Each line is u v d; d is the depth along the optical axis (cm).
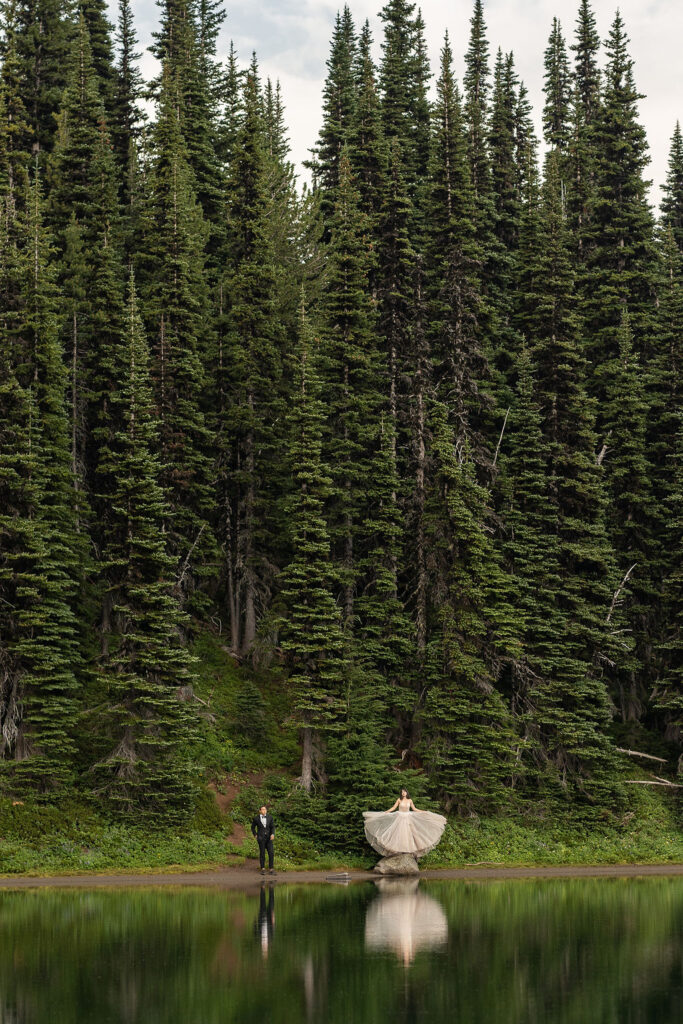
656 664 4412
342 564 4112
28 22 6356
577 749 3769
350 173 5206
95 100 5047
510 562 4150
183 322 4100
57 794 3128
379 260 4691
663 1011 1281
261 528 4359
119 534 3484
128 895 2478
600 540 4197
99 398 4109
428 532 3906
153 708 3312
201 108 5828
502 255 5344
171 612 3338
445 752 3619
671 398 4700
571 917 2119
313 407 3753
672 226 6762
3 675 3188
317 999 1338
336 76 7019
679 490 4297
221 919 2048
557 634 3938
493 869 3278
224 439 4197
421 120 6731
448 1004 1315
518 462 4250
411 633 3941
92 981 1444
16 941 1767
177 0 6950
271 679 4259
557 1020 1230
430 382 4241
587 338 5178
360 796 3356
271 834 3033
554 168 5222
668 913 2197
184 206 4222
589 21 8106
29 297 3650
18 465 3412
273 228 5081
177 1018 1230
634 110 5509
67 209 4747
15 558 3241
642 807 3903
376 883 2877
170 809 3216
